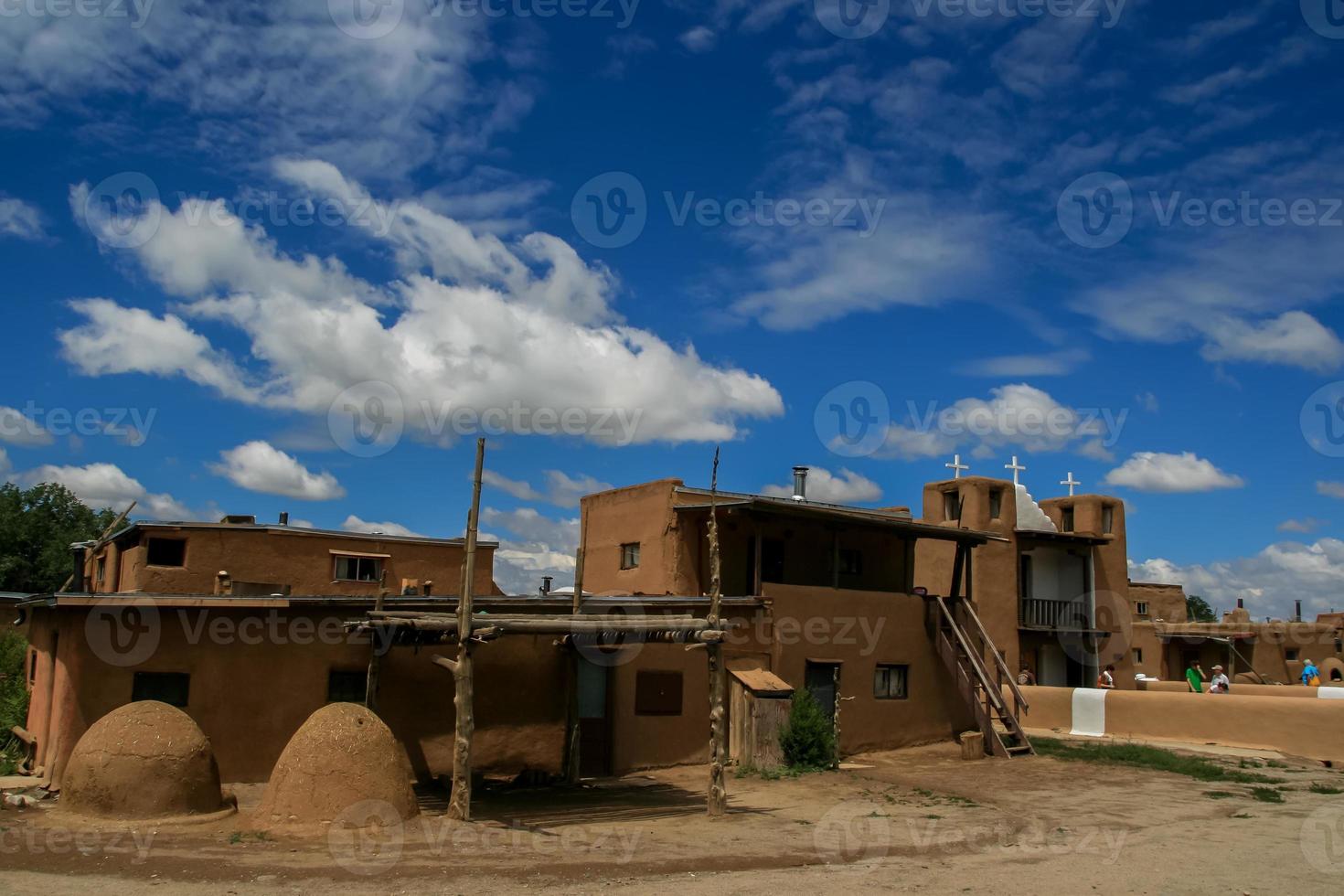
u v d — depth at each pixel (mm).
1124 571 35625
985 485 32500
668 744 19734
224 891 9477
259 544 24938
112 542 27703
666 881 10305
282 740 16016
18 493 51812
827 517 22828
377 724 13289
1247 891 10062
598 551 26969
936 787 17719
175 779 12570
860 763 21469
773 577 25219
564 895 9641
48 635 16453
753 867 11133
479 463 14250
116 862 10430
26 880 9680
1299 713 21453
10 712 18312
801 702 20359
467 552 14016
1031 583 33562
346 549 26109
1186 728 23156
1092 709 24672
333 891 9625
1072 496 36156
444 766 17281
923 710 24250
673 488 24328
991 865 11305
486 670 17906
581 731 18844
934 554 32719
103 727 12766
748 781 18344
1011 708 26062
